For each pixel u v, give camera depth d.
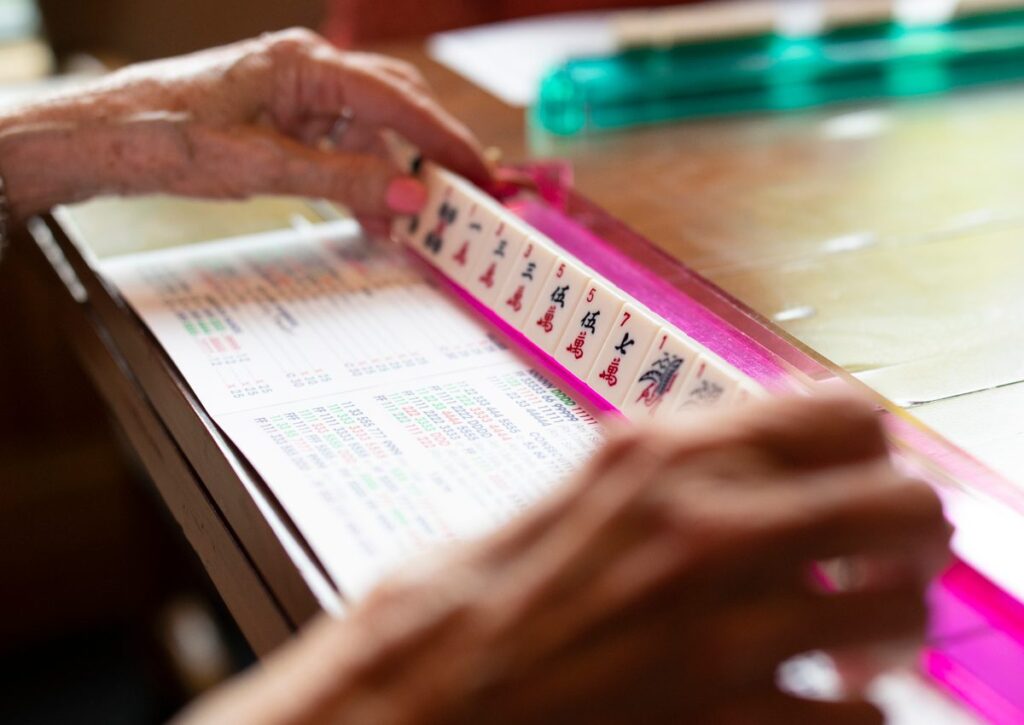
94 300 0.70
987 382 0.53
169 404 0.57
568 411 0.53
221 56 0.74
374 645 0.29
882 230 0.71
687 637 0.29
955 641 0.39
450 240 0.67
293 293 0.67
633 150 0.88
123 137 0.70
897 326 0.58
